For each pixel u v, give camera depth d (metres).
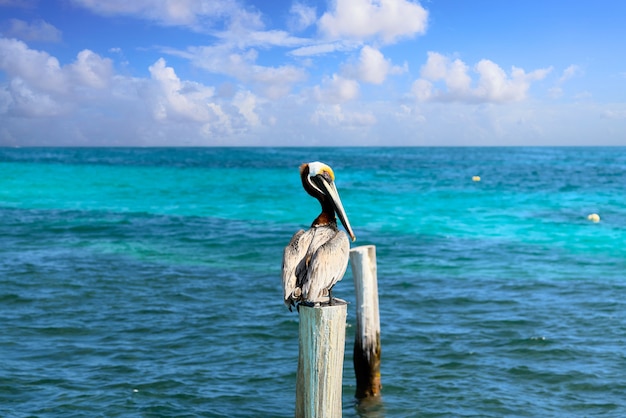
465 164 98.69
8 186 45.25
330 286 5.38
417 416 8.41
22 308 13.31
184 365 10.12
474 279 16.64
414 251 21.06
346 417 8.46
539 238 23.92
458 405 8.69
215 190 45.00
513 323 12.44
